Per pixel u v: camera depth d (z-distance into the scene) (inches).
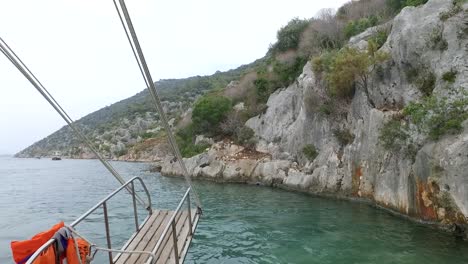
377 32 892.6
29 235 578.9
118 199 875.4
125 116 4785.9
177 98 4552.2
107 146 3666.3
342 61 788.0
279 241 474.9
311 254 418.3
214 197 842.8
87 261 207.8
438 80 593.0
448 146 480.1
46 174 1865.2
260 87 1387.8
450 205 471.2
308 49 1195.9
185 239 308.8
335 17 1275.8
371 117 694.5
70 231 193.3
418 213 536.7
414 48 660.1
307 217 601.3
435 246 424.2
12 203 893.8
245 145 1246.3
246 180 1083.3
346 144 816.9
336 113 874.8
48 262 172.7
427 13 682.8
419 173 532.7
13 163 3496.6
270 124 1215.6
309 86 946.1
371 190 682.8
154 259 210.2
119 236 527.5
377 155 663.1
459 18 596.7
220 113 1419.8
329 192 792.9
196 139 1486.2
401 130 582.9
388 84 730.8
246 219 606.2
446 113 505.7
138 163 2508.6
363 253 412.2
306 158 949.2
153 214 377.1
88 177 1617.9
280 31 1429.6
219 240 488.4
